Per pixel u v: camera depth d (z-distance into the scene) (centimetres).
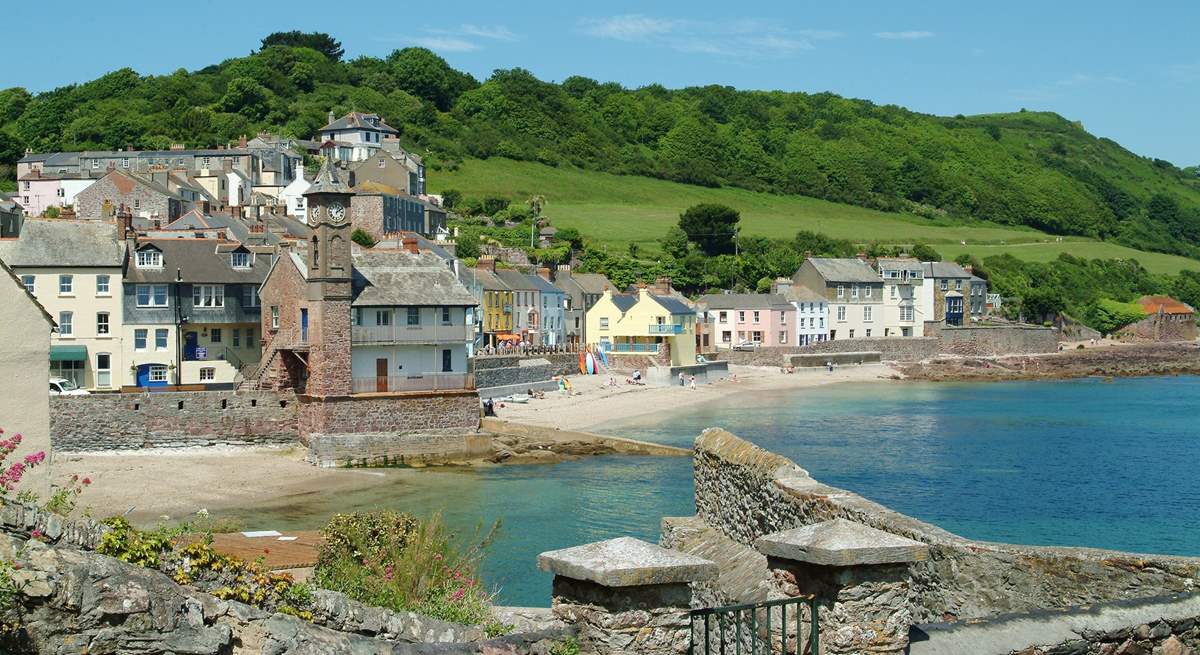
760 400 11794
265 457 7088
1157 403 11794
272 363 7706
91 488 5831
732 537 2303
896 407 11175
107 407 6919
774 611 1485
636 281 17000
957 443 8344
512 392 10681
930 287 18238
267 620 1345
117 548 1303
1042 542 4794
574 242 18688
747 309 16125
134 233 8950
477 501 5709
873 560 1207
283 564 2914
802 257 19750
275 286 7956
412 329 7756
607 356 13675
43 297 8206
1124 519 5362
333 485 6253
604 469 6975
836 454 7700
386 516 2694
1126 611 1418
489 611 2072
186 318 8662
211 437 7175
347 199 7394
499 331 12812
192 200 15200
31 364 2975
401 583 2106
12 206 13175
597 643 1186
